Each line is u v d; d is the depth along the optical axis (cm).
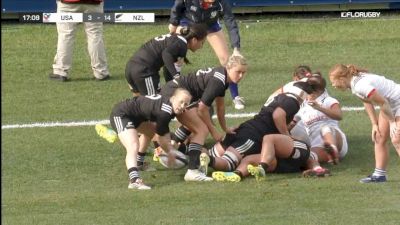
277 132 2997
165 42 3306
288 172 3008
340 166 3100
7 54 4759
